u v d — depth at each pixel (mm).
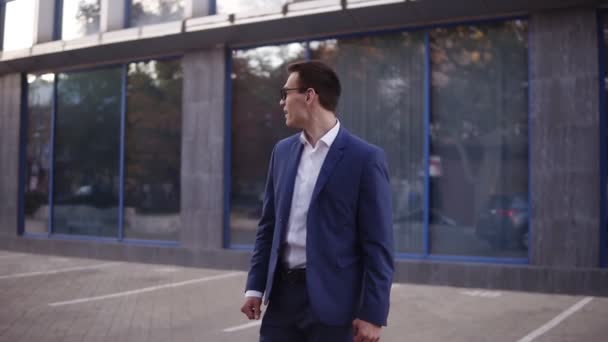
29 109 13844
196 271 10570
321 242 2590
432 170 9539
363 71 10062
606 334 6133
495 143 9195
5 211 13906
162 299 8016
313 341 2607
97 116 12750
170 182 11734
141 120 12141
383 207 2586
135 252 11750
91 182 12781
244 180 10961
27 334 6156
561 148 8578
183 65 11523
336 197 2605
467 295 8297
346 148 2658
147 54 11945
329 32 10211
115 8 12195
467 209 9320
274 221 2932
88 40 12133
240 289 8773
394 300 7945
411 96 9719
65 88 13266
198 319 6879
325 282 2566
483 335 6105
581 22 8523
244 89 11008
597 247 8352
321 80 2713
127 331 6316
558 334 6133
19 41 13875
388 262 2555
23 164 13852
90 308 7449
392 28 9789
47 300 7941
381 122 9914
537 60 8766
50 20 13273
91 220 12742
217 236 10984
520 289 8594
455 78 9438
